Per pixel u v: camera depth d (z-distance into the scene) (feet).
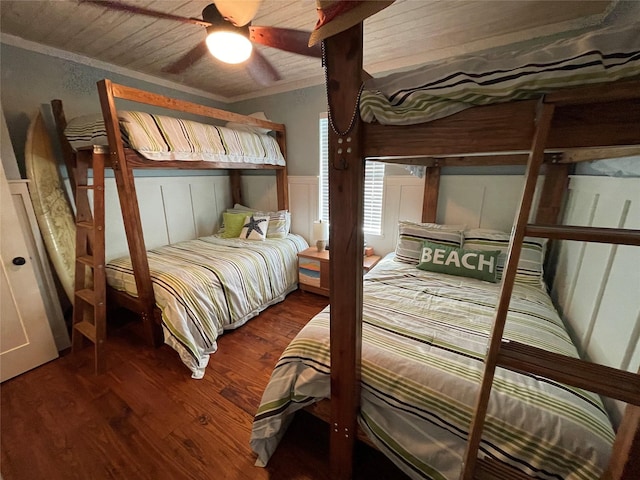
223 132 9.04
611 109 2.05
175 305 6.74
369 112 2.88
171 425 5.14
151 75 10.00
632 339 3.20
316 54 5.72
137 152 6.77
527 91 2.26
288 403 4.38
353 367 3.71
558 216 6.89
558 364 2.32
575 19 6.29
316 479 4.27
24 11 5.96
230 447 4.74
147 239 10.55
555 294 6.63
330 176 3.27
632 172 3.77
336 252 3.45
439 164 8.11
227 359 7.04
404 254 8.38
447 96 2.53
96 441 4.83
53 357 6.95
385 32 6.88
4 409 5.48
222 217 13.39
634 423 2.10
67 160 7.98
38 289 6.65
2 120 6.52
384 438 3.73
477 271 6.94
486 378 2.53
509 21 6.38
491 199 8.24
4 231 6.09
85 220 7.57
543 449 2.83
